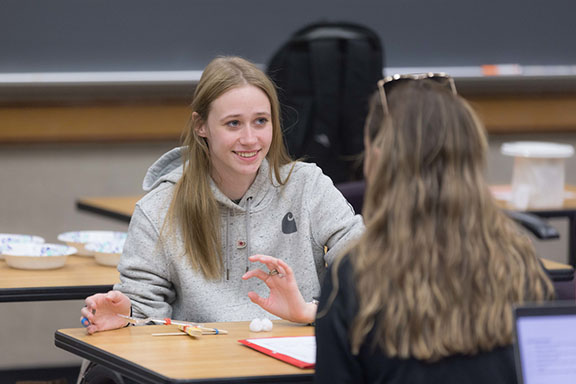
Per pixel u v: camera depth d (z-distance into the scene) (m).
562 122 6.50
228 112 2.88
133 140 5.82
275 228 3.05
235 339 2.55
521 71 6.30
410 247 1.87
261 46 5.94
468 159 1.92
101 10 5.66
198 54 5.84
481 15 6.22
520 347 1.79
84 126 5.71
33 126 5.64
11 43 5.55
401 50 6.14
